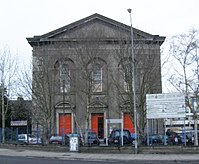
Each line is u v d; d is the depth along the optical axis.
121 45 37.19
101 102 45.88
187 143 35.94
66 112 47.53
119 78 40.38
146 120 35.25
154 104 31.64
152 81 36.62
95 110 46.84
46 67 40.69
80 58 39.25
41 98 39.66
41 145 33.88
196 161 23.70
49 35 44.94
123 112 45.34
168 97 31.41
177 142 35.75
